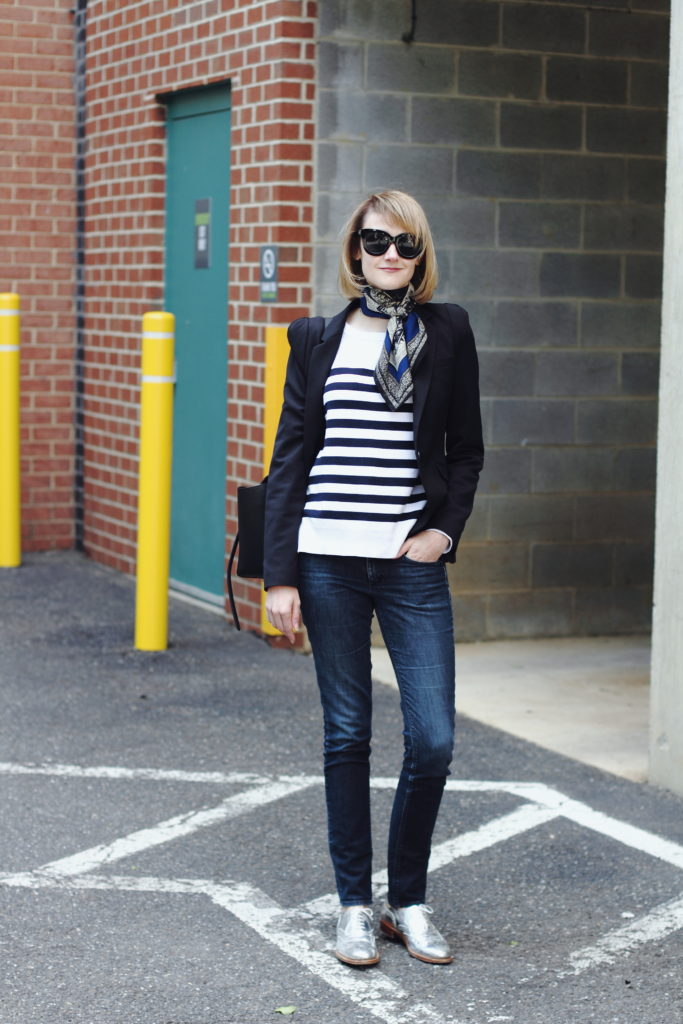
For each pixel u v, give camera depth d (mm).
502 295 8734
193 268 9492
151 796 5934
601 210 8898
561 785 6133
